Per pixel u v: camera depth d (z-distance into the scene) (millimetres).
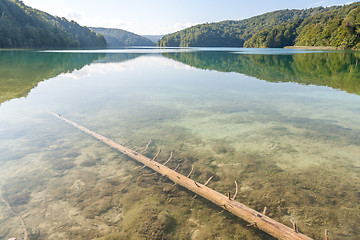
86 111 9711
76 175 5082
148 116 9297
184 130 7961
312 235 3533
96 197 4363
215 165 5715
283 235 3350
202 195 4414
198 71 23719
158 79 18469
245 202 4312
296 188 4723
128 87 15039
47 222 3729
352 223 3748
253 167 5609
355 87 14867
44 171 5184
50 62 30328
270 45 118750
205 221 3797
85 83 16188
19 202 4164
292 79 18500
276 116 9375
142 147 6629
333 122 8523
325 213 3986
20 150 6098
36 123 8125
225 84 16422
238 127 8258
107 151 6273
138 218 3812
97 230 3580
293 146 6699
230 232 3557
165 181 4969
